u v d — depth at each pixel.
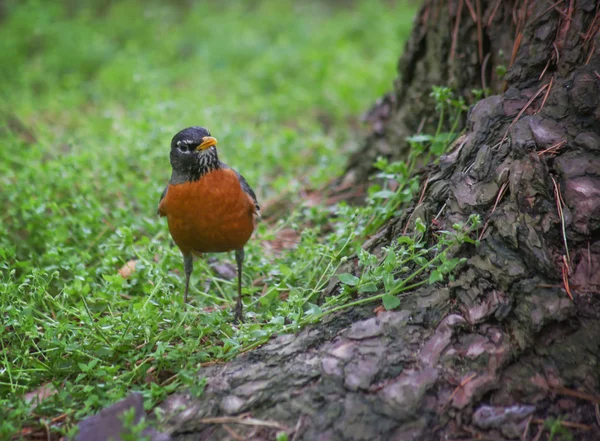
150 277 9.96
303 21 26.75
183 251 9.98
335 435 6.73
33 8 25.77
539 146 8.14
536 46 9.44
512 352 7.10
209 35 25.89
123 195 13.30
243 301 10.23
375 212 10.37
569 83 8.60
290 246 12.09
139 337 8.55
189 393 7.43
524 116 8.59
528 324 7.11
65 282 9.75
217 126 16.03
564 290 7.21
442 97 10.41
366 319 7.74
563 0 9.23
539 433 6.65
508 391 6.93
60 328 8.33
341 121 18.94
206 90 20.56
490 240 7.70
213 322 8.50
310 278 9.42
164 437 6.93
